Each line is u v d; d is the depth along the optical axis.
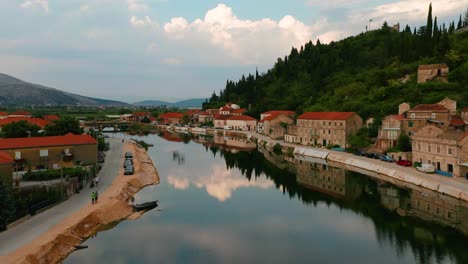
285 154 117.62
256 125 197.12
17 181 56.03
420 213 53.06
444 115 87.88
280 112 170.38
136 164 84.75
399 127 91.44
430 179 64.31
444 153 68.38
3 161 51.12
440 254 39.50
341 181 75.56
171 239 43.72
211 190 69.31
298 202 61.03
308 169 90.19
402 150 86.06
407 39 173.50
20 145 68.19
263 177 81.94
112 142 138.38
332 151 105.19
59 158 71.19
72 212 47.34
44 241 37.22
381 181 73.31
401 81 142.12
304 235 45.88
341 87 173.75
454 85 118.62
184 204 59.25
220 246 42.00
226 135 194.75
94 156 74.62
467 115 94.56
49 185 55.81
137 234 45.25
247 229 47.75
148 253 39.44
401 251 40.56
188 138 180.12
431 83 124.06
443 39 155.12
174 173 85.75
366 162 86.56
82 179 62.19
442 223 48.78
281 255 39.59
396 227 48.19
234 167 94.75
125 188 62.75
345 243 43.09
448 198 58.34
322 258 39.00
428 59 151.25
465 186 58.44
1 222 40.22
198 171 88.81
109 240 42.97
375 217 52.38
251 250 40.81
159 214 53.72
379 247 41.78
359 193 65.69
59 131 94.81
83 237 42.78
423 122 86.88
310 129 120.56
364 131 106.75
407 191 64.69
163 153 122.12
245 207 58.00
